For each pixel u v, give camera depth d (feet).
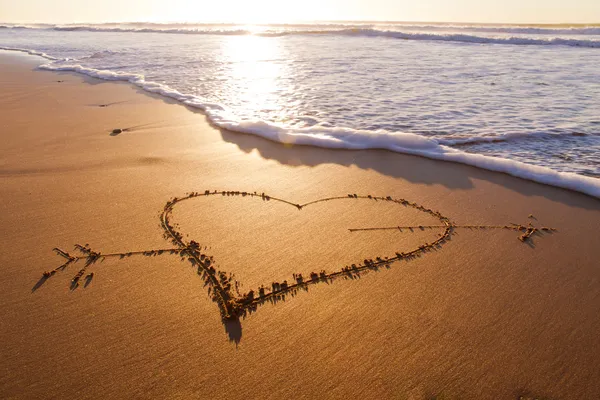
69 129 21.07
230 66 41.19
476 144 18.53
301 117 22.65
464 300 9.17
